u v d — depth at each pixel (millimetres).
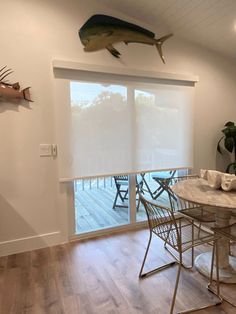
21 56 2297
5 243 2385
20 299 1745
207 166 3475
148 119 2934
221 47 3223
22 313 1612
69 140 2529
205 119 3381
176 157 3174
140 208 3381
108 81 2658
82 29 2508
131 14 2715
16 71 2293
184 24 2785
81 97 2541
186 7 2480
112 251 2424
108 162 2744
